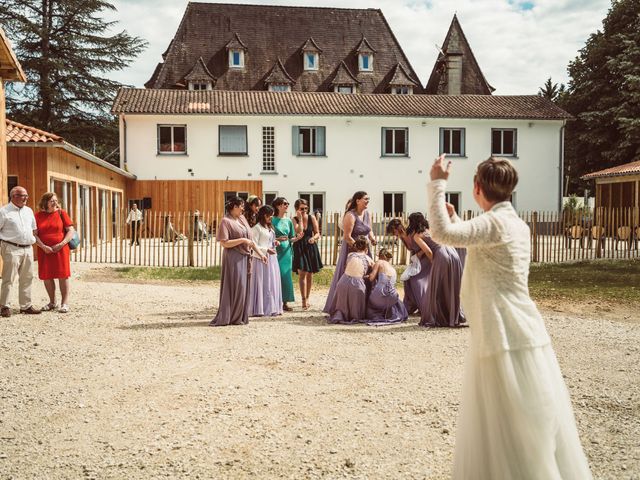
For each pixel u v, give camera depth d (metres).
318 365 6.22
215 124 30.69
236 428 4.41
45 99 40.28
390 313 8.80
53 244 9.24
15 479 3.56
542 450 2.59
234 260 8.47
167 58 39.62
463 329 8.22
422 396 5.18
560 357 6.66
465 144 32.50
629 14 38.31
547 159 33.09
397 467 3.75
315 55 40.59
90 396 5.15
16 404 4.93
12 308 9.54
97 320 8.73
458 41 40.12
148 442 4.14
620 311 9.99
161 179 30.42
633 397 5.17
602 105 37.47
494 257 2.78
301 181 31.45
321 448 4.05
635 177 26.12
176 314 9.46
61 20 40.91
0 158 13.52
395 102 33.16
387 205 32.34
